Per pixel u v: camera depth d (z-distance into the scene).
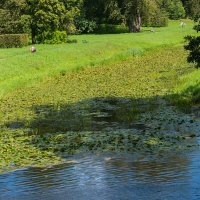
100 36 73.81
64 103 28.14
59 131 21.14
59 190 13.28
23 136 20.53
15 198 12.84
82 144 18.47
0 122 23.77
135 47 55.62
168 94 28.61
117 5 83.75
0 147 18.62
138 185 13.30
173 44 59.16
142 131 20.25
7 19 68.00
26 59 42.84
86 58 47.75
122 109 25.50
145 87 31.75
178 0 113.44
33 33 67.12
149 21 85.19
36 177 14.59
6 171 15.38
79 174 14.65
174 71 37.31
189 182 13.40
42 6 65.75
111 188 13.16
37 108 27.03
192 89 28.30
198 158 15.80
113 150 17.31
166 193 12.59
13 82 35.38
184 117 22.64
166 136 19.17
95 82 35.31
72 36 77.00
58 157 16.78
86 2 89.81
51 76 38.97
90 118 23.62
